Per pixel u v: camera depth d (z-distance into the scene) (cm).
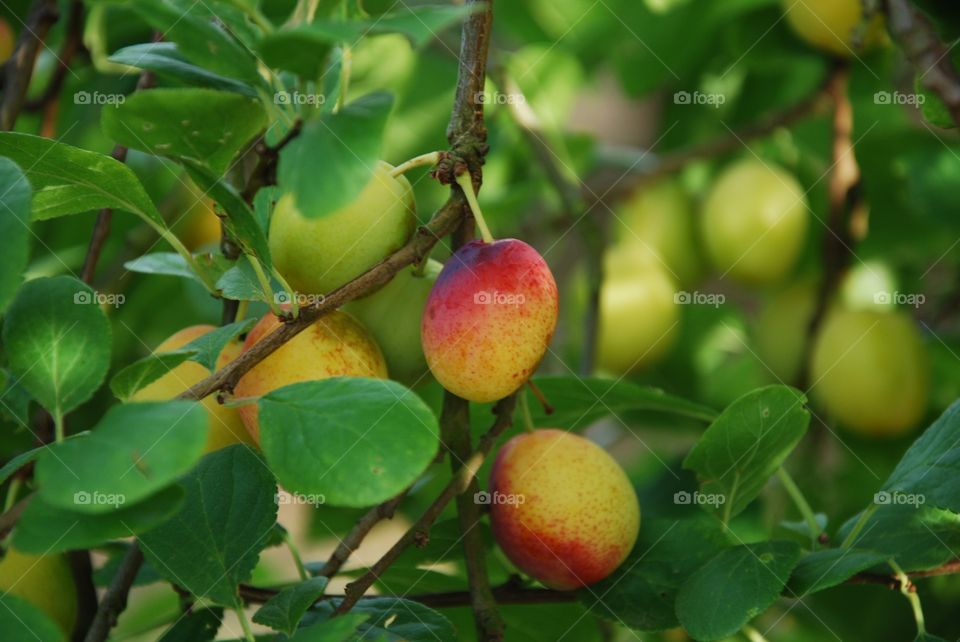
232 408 49
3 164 41
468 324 47
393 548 48
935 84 51
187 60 46
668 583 51
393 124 73
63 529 40
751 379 77
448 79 73
